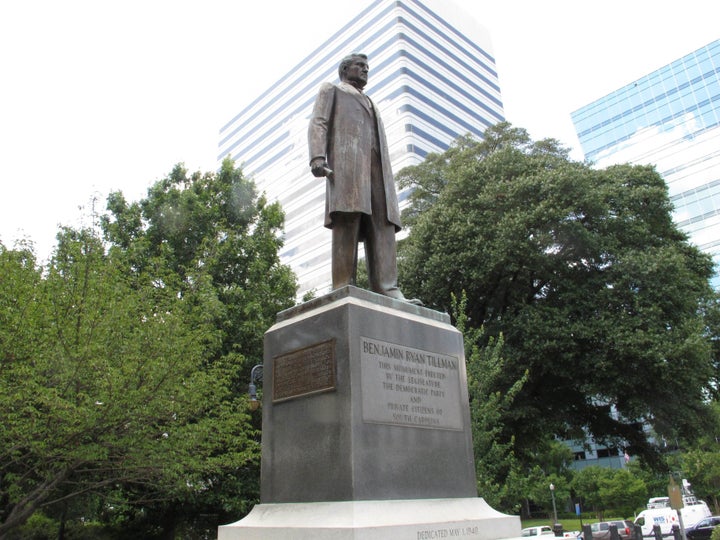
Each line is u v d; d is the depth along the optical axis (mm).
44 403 10047
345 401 4738
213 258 15914
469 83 73062
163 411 11641
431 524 4504
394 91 63875
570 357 16906
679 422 18094
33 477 12922
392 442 4875
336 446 4688
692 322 17266
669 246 19078
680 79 76062
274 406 5414
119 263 12984
